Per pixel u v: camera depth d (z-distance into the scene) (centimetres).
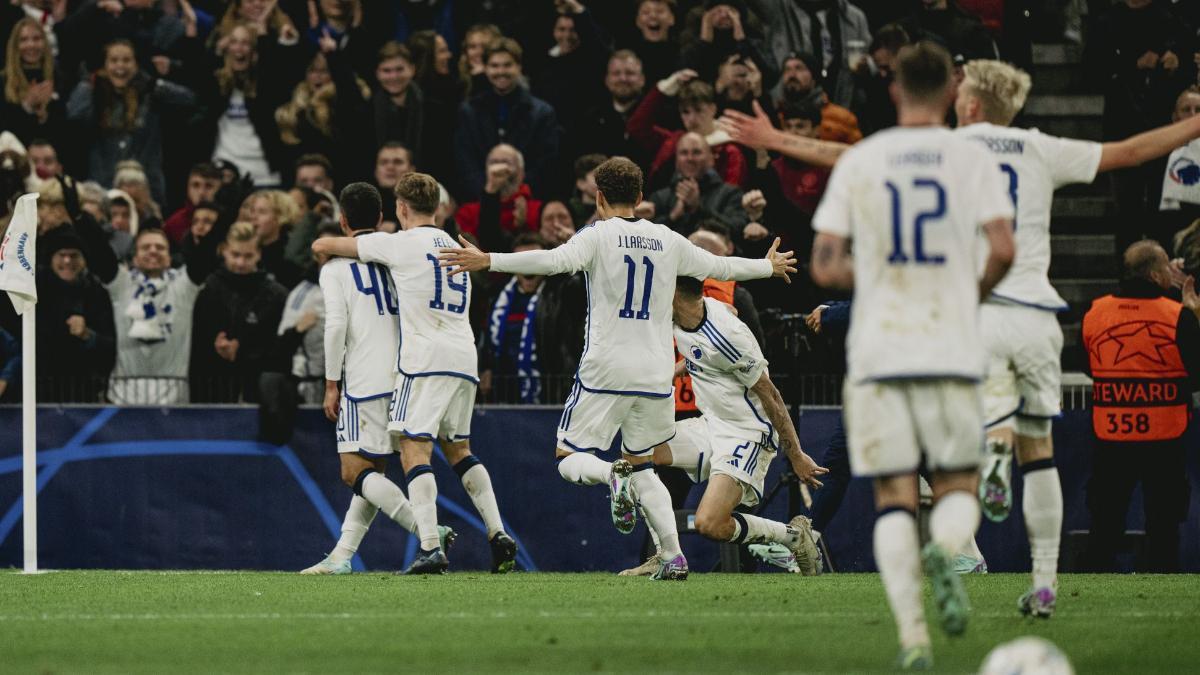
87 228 4581
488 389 4312
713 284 3647
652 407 3044
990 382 2223
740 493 3244
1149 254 3784
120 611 2528
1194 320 3791
